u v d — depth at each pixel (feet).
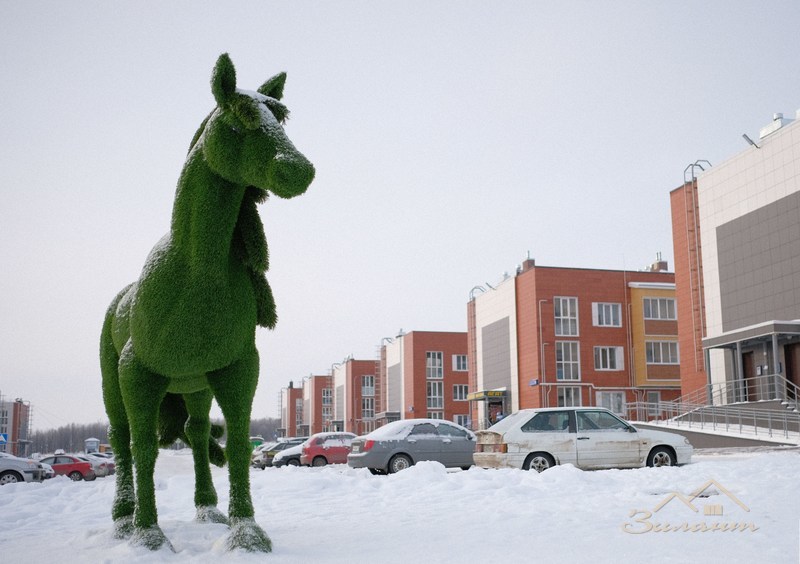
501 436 48.55
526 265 156.15
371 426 282.56
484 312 173.27
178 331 18.69
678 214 115.44
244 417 19.51
